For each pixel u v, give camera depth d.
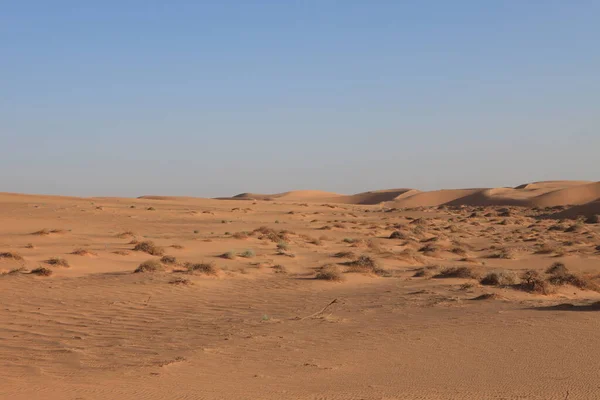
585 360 10.95
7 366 10.71
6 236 39.28
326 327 14.97
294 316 16.83
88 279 22.70
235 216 78.19
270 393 8.89
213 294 20.92
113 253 30.72
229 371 10.50
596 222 86.44
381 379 9.89
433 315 16.80
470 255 44.34
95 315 16.34
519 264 38.94
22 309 16.70
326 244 46.69
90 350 12.20
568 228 73.25
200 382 9.62
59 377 9.84
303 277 26.61
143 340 13.30
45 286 20.64
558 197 146.12
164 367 10.66
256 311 17.72
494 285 24.20
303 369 10.69
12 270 23.61
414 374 10.23
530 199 149.62
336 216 92.88
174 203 102.19
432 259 40.19
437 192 182.25
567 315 15.94
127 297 19.30
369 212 118.44
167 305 18.38
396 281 26.75
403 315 16.92
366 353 12.00
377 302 19.72
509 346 12.36
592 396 8.57
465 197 169.12
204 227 57.84
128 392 8.79
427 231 66.62
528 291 22.66
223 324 15.43
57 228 49.03
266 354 11.92
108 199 100.00
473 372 10.29
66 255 28.34
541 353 11.63
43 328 14.51
